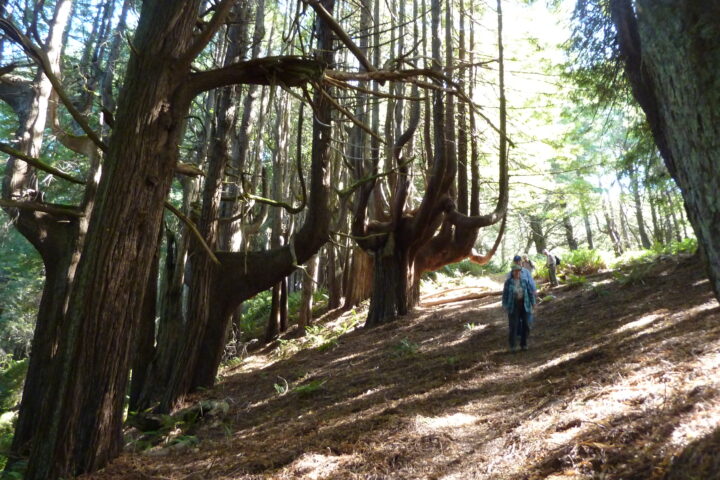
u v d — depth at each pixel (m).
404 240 15.27
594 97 12.11
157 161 5.39
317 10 5.63
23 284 21.95
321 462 4.90
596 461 3.49
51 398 5.03
